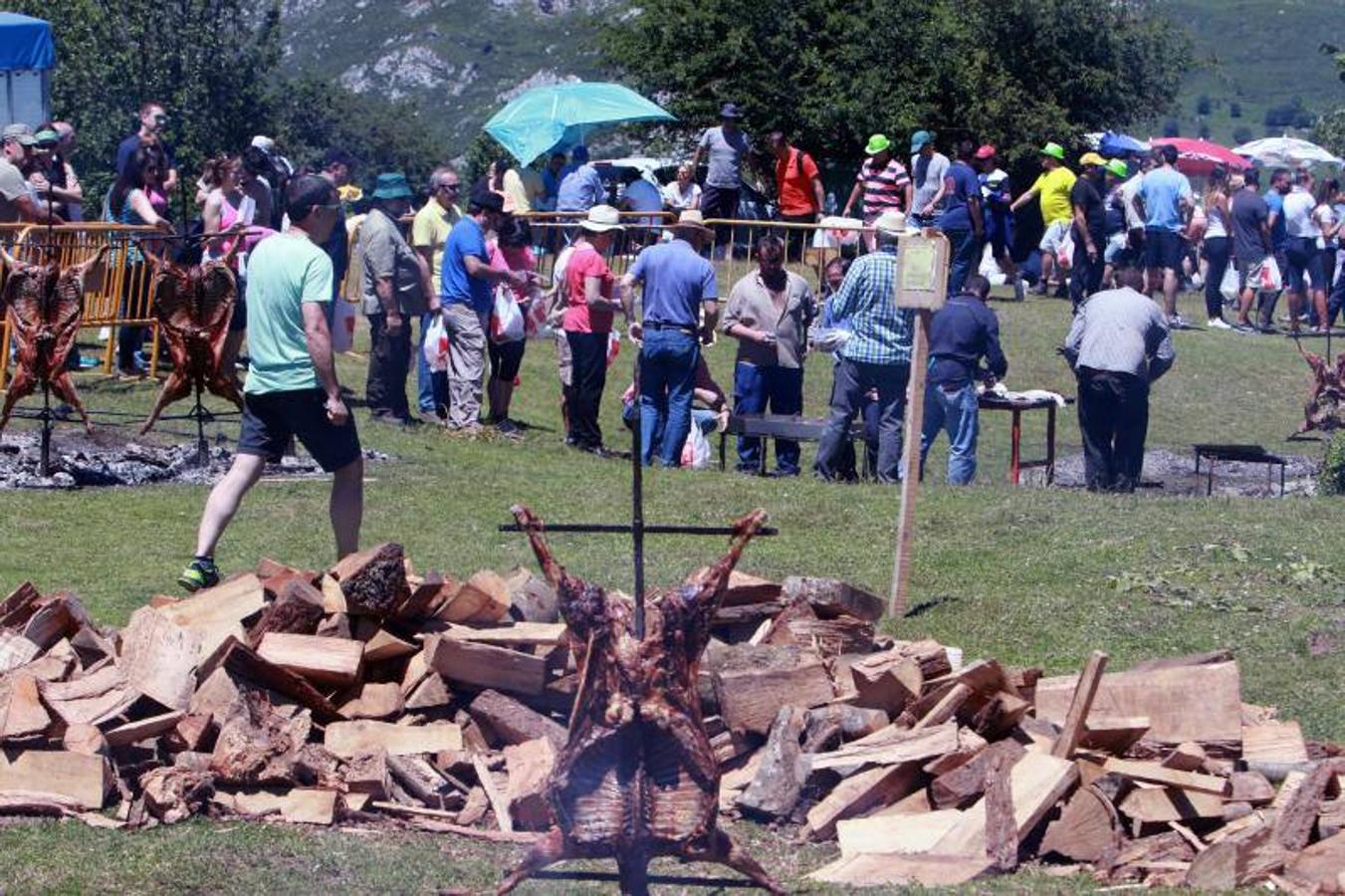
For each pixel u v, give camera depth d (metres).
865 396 18.78
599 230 19.66
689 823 6.59
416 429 19.92
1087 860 8.21
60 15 70.75
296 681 9.26
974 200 27.31
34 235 19.28
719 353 28.50
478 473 17.30
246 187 20.45
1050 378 27.75
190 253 19.30
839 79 43.50
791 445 19.84
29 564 12.91
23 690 8.86
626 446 22.67
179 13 73.31
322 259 11.27
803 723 9.14
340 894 7.63
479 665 9.50
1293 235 31.98
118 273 20.47
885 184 29.36
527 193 31.66
